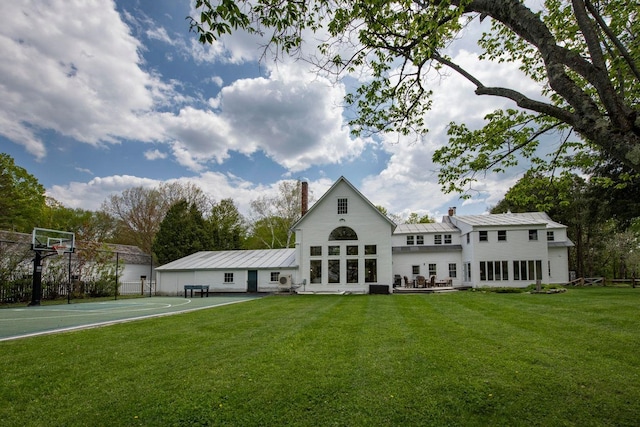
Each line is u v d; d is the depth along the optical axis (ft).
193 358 23.85
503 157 26.27
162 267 111.96
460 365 21.54
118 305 68.64
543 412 15.51
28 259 80.12
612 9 22.30
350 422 14.85
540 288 77.00
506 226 104.47
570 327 32.94
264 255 118.11
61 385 19.06
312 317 42.68
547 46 13.71
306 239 98.43
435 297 69.31
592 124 12.08
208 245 146.20
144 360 23.49
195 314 48.34
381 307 52.85
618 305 46.96
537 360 22.49
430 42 18.11
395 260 117.39
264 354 24.63
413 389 17.98
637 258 149.69
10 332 34.81
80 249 89.45
